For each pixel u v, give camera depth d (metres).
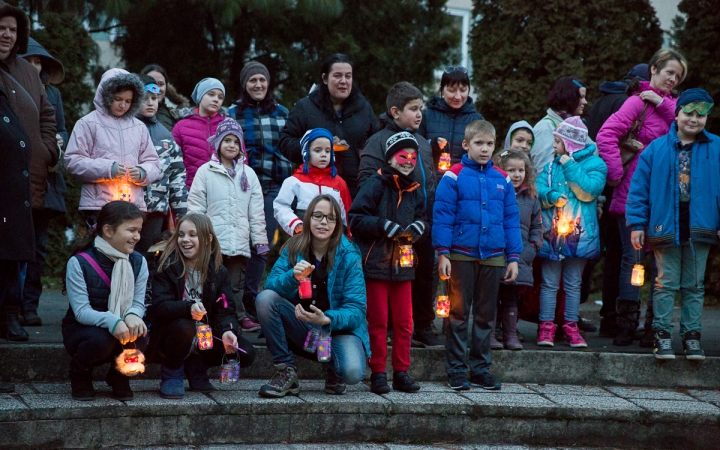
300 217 5.43
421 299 5.58
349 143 5.82
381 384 4.97
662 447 4.88
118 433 4.32
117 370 4.45
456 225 5.17
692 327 5.56
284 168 6.37
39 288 5.81
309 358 4.95
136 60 9.97
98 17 9.58
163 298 4.62
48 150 5.28
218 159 5.82
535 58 9.11
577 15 9.01
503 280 5.62
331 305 4.83
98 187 5.33
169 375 4.64
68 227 8.94
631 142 6.12
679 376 5.55
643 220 5.64
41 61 5.91
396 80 10.61
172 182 5.83
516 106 9.09
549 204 5.86
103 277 4.52
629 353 5.59
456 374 5.18
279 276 4.83
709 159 5.50
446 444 4.74
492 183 5.22
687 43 8.97
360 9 10.27
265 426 4.55
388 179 5.03
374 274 4.96
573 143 5.95
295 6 9.45
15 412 4.14
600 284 9.23
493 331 5.63
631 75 6.75
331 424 4.64
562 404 4.89
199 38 10.02
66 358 4.93
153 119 5.91
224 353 4.78
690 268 5.52
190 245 4.69
